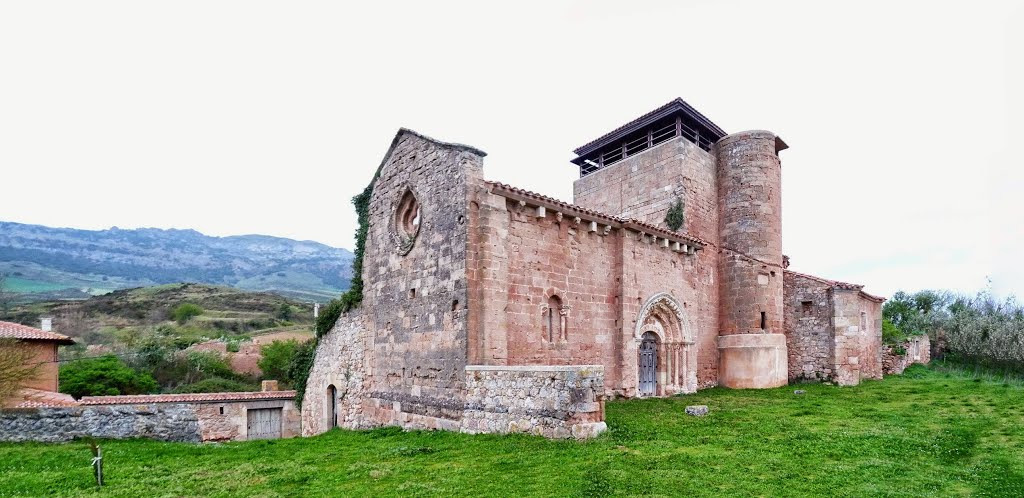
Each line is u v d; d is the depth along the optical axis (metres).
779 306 27.73
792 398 21.94
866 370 30.28
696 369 25.31
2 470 12.83
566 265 19.95
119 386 37.81
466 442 14.24
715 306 28.09
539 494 9.44
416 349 19.12
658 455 11.73
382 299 21.52
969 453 11.85
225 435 27.33
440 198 18.69
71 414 17.33
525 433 14.31
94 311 80.19
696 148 28.64
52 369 29.86
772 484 9.67
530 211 18.97
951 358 38.84
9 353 20.11
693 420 16.12
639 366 23.12
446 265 18.05
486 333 16.92
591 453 11.93
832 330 27.81
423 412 18.41
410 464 12.30
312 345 27.67
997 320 36.84
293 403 29.27
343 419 23.39
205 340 56.34
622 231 21.81
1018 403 18.41
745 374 26.58
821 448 12.30
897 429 14.49
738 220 28.27
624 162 30.83
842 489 9.34
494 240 17.56
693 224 27.55
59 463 13.59
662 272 23.88
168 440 18.42
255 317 83.12
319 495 10.12
